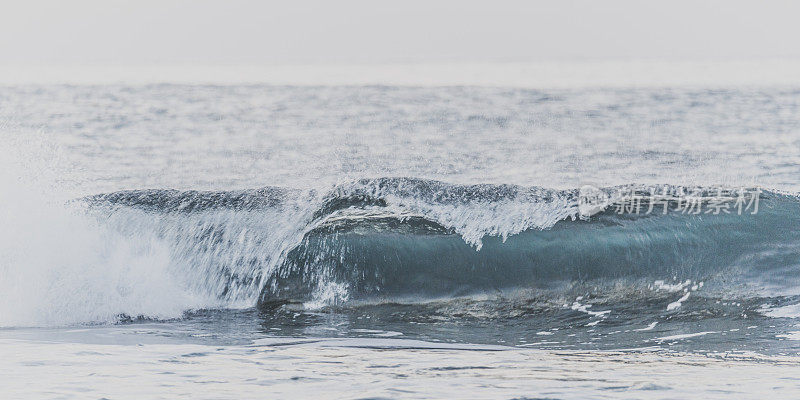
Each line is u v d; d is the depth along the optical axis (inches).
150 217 1095.0
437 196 1162.6
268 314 982.4
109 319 956.6
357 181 1200.2
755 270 1042.7
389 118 3208.7
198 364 703.1
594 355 768.3
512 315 973.8
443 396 587.8
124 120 3120.1
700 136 2741.1
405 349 796.0
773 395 592.1
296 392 599.5
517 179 1999.3
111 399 576.7
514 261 1061.8
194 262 1047.0
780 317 927.7
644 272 1053.8
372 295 1021.2
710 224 1109.1
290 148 2546.8
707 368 700.0
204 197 1131.9
